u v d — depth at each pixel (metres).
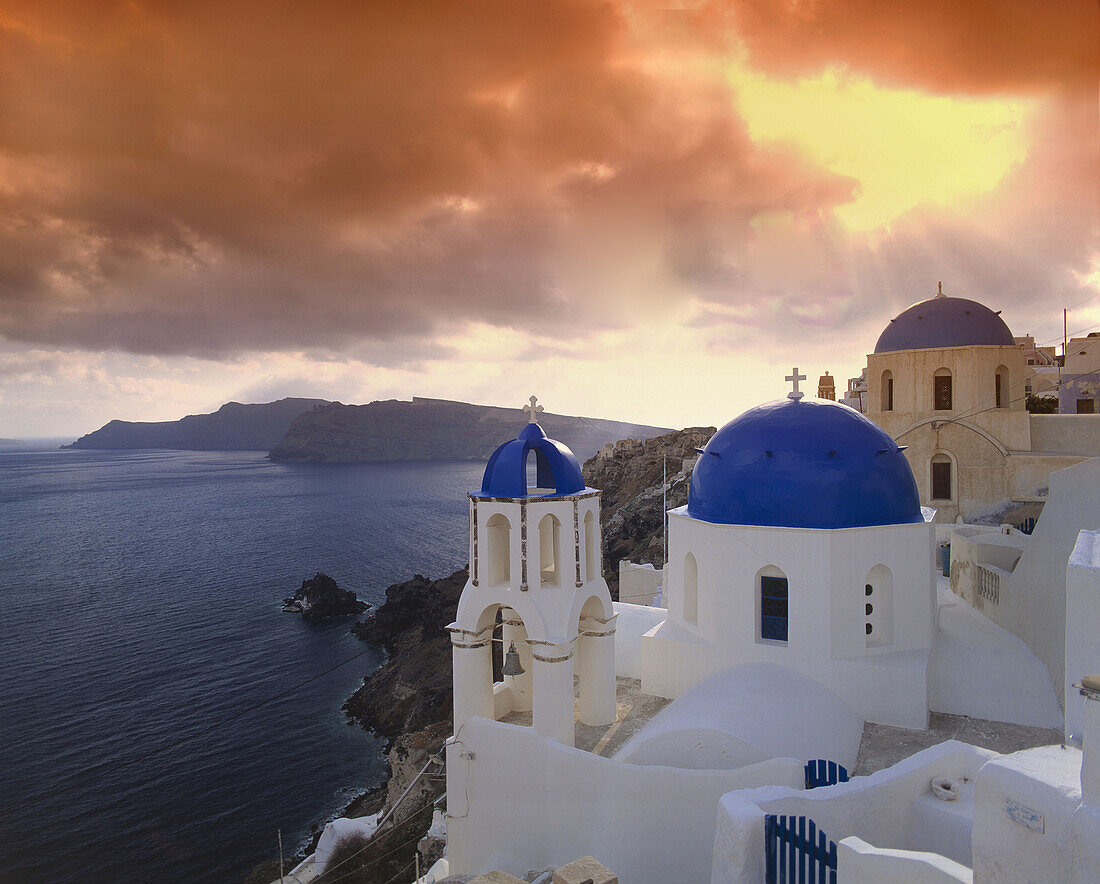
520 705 18.36
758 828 10.43
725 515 17.80
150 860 41.50
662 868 13.64
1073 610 9.33
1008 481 31.72
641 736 15.38
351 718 61.53
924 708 15.91
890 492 17.31
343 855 31.73
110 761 53.75
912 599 16.97
